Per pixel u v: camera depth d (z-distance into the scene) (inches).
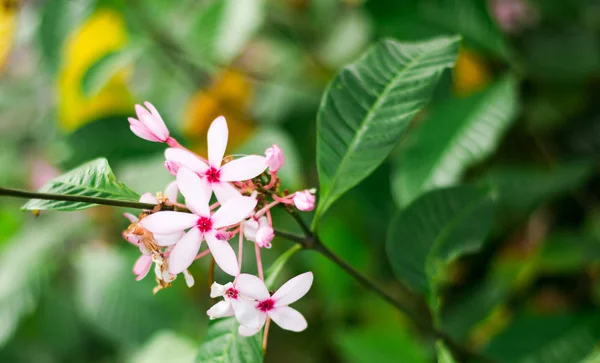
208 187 24.2
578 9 35.3
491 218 28.9
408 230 28.8
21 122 40.6
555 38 35.4
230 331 26.3
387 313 33.9
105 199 24.2
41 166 39.8
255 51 40.8
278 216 32.1
